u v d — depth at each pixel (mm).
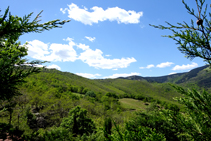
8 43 3277
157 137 2600
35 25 2379
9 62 2484
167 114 3486
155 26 2906
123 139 2809
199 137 2811
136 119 8945
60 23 2570
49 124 25875
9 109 7832
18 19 2395
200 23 2502
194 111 3205
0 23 2105
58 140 5402
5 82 2408
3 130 3910
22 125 16094
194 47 2625
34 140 4258
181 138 5066
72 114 24844
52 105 31312
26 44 3785
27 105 24328
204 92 3172
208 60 2611
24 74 2631
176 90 3547
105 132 3178
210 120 3002
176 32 2711
